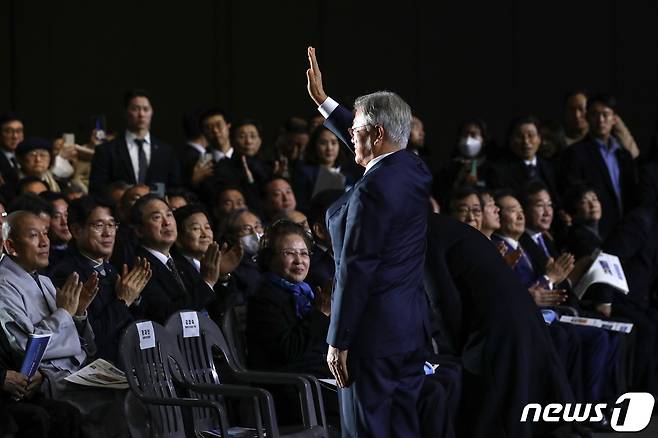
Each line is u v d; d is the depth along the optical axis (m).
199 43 34.47
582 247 23.50
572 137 29.48
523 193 22.95
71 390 14.79
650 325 22.30
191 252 18.52
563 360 20.48
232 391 14.49
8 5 32.94
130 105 24.22
